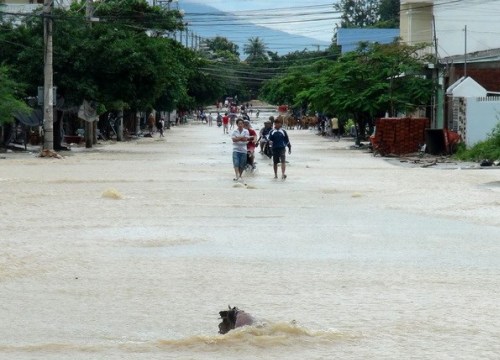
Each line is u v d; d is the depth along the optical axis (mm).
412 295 15664
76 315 14148
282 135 40094
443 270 18141
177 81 99250
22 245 20953
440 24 83250
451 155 58625
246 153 39594
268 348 12188
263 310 14422
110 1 88500
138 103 67875
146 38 65875
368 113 76188
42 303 14977
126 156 59250
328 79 75062
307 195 33156
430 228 24531
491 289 16250
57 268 18125
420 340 12609
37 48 61875
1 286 16359
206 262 18906
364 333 12977
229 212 27766
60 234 22812
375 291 16000
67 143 76562
